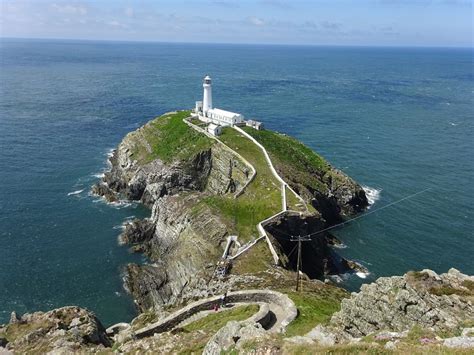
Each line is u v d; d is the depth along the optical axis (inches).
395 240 3403.1
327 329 1288.1
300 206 3191.4
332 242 3366.1
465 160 5216.5
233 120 4785.9
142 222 3560.5
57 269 3014.3
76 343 1517.0
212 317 1712.6
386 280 1270.9
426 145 5841.5
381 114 7844.5
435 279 1238.9
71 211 3887.8
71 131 6254.9
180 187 4106.8
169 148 4483.3
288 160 4151.1
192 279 2640.3
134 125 6692.9
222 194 3804.1
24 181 4436.5
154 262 3233.3
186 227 3147.1
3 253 3139.8
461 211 3846.0
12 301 2657.5
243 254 2657.5
